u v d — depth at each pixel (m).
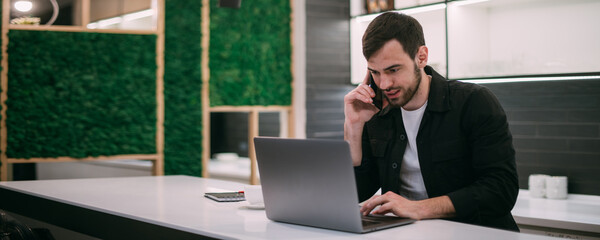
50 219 2.47
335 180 1.62
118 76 4.73
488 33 4.13
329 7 5.18
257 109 5.14
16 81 4.48
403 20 1.94
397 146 2.19
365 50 1.97
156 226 1.87
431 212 1.84
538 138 4.05
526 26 3.94
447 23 4.15
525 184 4.12
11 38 4.47
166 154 4.89
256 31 5.13
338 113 5.28
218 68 5.02
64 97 4.60
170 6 4.87
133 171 5.31
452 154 2.08
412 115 2.16
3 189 2.88
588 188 3.82
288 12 5.21
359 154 2.25
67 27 4.60
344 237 1.58
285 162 1.75
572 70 3.71
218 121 6.56
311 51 5.12
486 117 2.00
